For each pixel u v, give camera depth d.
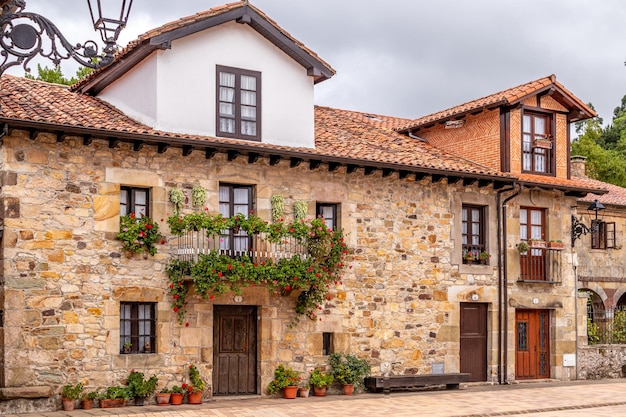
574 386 18.42
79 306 13.97
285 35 16.42
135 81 15.96
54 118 13.79
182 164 15.19
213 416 12.99
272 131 16.34
